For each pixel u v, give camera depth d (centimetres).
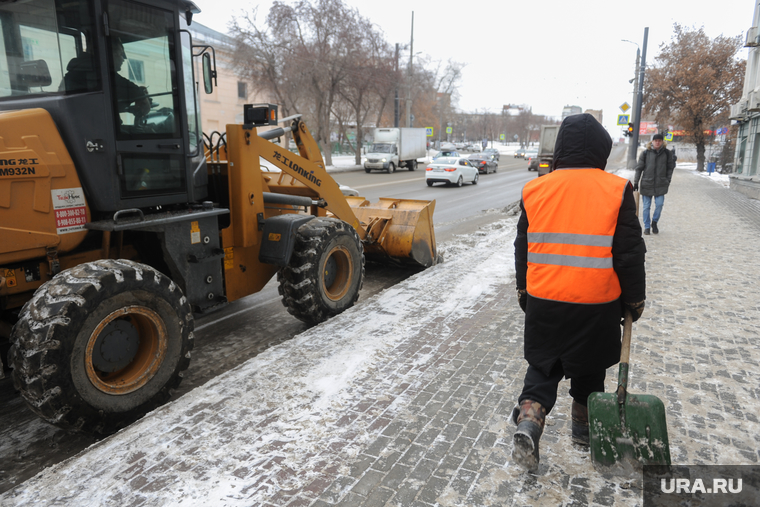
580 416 274
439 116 7906
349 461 270
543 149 3123
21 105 349
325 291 530
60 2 334
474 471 260
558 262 232
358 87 3478
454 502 237
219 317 581
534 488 246
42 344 286
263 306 623
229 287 486
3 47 350
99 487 252
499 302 549
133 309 329
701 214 1241
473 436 292
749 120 1975
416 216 720
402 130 3341
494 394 342
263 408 327
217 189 497
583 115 242
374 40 3428
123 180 377
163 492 247
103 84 354
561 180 237
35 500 243
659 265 705
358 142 3772
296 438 293
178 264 418
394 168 3350
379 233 718
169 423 311
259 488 249
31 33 342
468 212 1464
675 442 281
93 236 380
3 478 294
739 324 470
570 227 230
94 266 319
